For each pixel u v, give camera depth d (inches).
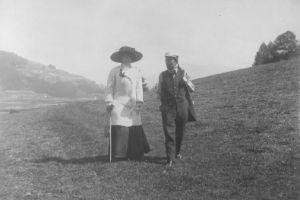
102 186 335.3
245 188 302.4
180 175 345.1
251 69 1400.1
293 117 542.3
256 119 571.8
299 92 778.2
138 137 420.5
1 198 319.6
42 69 7406.5
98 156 454.3
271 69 1253.7
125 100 420.8
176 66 390.3
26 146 567.5
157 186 325.1
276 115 579.2
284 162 350.0
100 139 577.3
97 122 794.8
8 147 569.3
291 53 2185.0
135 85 425.4
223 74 1466.5
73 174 379.2
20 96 4293.8
